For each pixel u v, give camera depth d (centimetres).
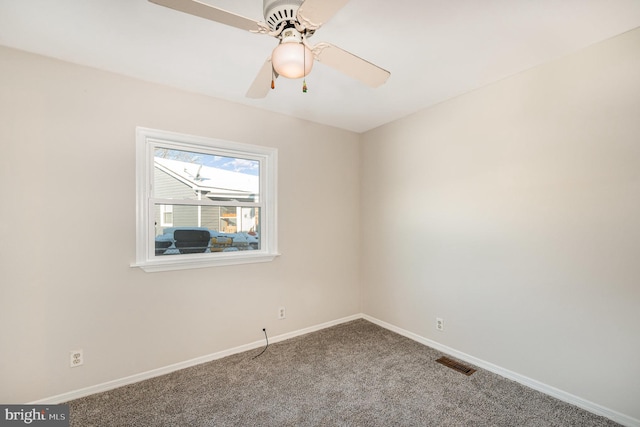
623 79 174
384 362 249
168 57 197
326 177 332
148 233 231
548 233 204
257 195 289
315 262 321
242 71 215
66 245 198
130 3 146
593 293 185
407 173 304
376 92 252
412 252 299
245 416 183
